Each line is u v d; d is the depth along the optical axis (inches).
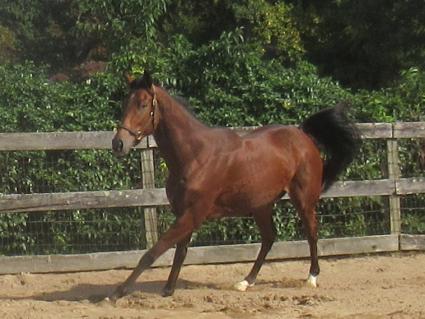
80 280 471.2
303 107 561.0
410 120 585.0
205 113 558.6
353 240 525.7
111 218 514.6
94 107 546.3
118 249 515.2
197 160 406.6
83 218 512.1
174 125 405.4
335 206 548.4
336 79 888.3
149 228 496.4
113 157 518.6
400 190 533.6
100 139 487.8
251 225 533.6
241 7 892.0
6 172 506.9
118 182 521.0
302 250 517.0
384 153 545.6
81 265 484.1
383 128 530.6
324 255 521.3
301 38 906.1
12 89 538.0
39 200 473.1
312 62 908.6
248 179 421.4
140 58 585.3
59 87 556.7
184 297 414.0
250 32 904.9
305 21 900.6
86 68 955.3
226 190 418.0
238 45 569.0
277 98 558.9
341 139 472.4
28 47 1135.0
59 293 437.4
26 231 506.0
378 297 413.7
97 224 514.3
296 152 448.8
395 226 538.0
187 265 500.4
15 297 427.5
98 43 999.0
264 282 465.1
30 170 509.4
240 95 564.4
